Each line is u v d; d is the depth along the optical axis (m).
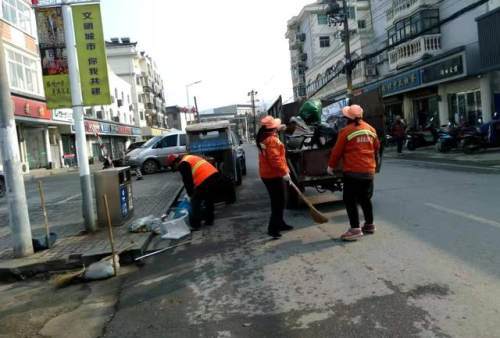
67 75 7.46
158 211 9.13
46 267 5.81
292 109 10.95
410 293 3.95
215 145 11.95
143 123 68.44
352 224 5.88
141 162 20.39
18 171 6.13
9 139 6.06
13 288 5.32
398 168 14.09
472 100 22.06
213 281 4.79
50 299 4.78
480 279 4.15
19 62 25.89
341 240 5.91
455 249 5.11
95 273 5.28
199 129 12.09
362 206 6.07
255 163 22.84
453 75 21.59
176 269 5.38
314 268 4.87
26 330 3.97
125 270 5.59
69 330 3.89
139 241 6.49
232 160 11.88
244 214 8.55
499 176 10.51
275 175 6.27
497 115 16.97
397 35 28.23
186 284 4.79
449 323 3.34
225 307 4.04
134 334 3.67
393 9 28.73
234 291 4.42
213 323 3.72
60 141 34.38
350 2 41.91
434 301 3.74
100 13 7.43
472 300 3.71
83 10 7.39
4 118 6.04
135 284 4.97
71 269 5.88
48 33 7.37
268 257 5.46
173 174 18.94
